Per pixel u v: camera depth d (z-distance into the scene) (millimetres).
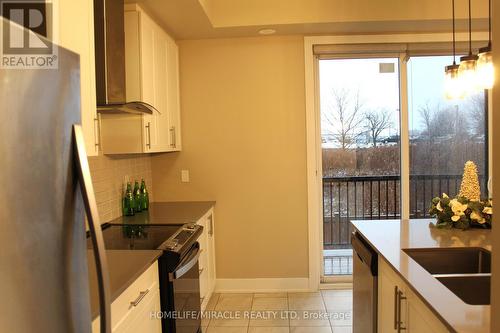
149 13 2953
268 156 3701
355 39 3568
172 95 3420
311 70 3613
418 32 3570
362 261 2283
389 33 3570
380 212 3848
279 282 3758
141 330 1744
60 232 855
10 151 696
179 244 2160
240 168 3723
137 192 3240
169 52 3336
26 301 732
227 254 3779
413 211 3820
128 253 1948
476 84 1991
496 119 867
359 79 3758
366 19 3256
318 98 3738
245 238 3760
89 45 1856
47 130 815
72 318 896
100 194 2732
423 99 3746
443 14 3244
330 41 3572
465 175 2551
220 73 3682
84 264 960
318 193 3773
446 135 3775
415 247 2012
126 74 2643
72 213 907
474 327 1147
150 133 2799
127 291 1577
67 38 1646
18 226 714
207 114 3709
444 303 1316
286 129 3676
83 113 1791
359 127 3795
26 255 735
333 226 3891
